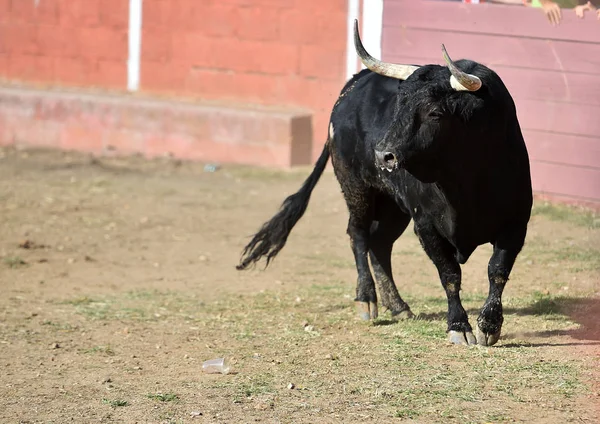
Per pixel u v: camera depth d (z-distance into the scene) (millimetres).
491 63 24078
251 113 29328
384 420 10297
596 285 16719
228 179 27797
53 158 30328
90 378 12156
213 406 10891
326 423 10258
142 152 30766
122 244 21156
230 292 17203
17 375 12320
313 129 29688
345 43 29141
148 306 16203
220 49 31156
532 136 23625
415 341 13344
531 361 12203
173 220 23312
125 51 32719
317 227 22719
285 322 14859
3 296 16906
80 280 18234
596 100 22750
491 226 12719
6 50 34375
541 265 18281
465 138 11961
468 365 12094
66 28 33562
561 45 23062
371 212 15062
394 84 14078
